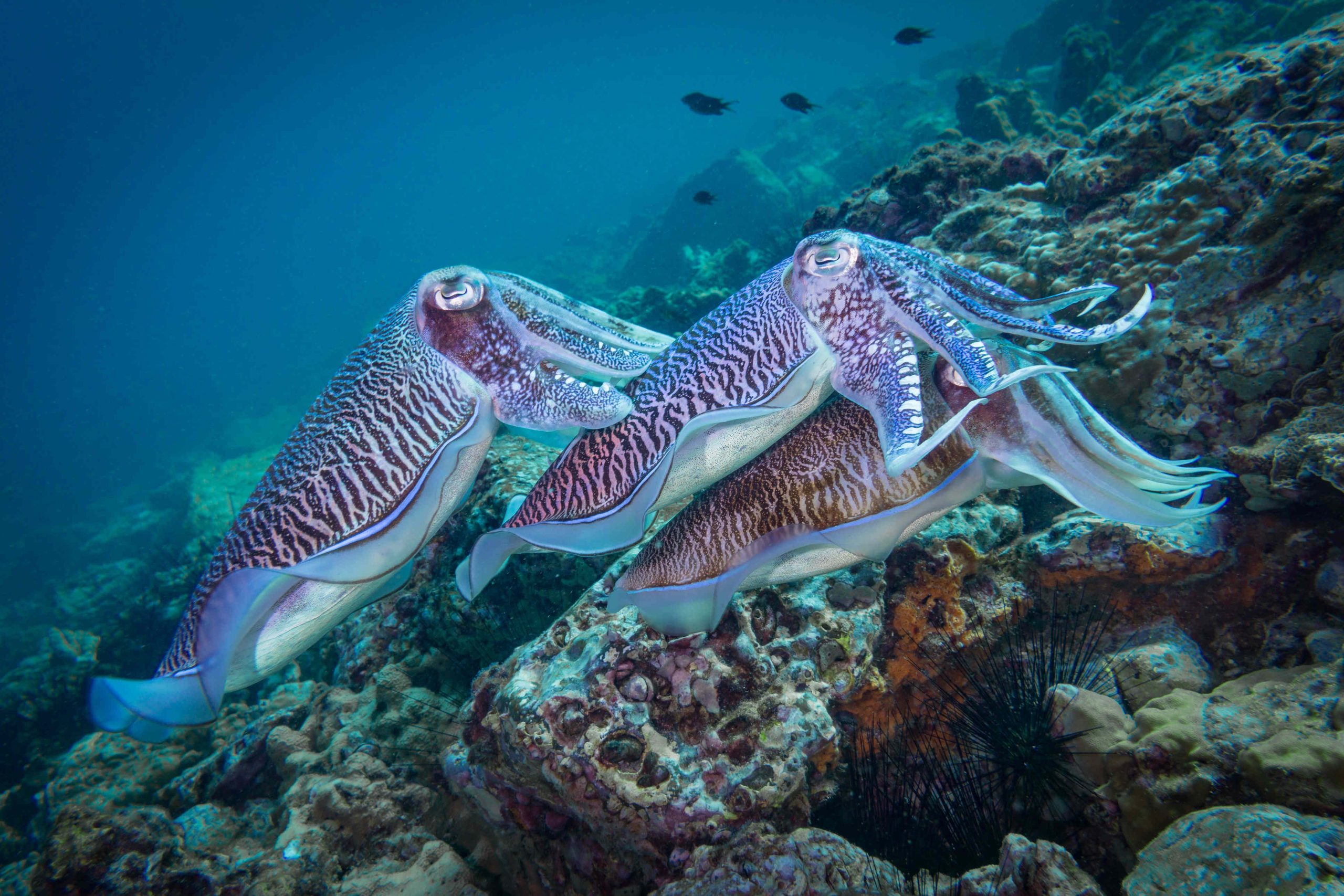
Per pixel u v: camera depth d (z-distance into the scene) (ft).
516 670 2.08
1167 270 2.39
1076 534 2.28
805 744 1.91
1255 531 2.15
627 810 1.85
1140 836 1.70
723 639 2.02
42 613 11.60
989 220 3.28
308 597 1.65
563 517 1.83
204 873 2.14
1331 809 1.44
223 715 3.92
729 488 1.90
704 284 9.35
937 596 2.26
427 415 1.67
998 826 1.86
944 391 1.82
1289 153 2.28
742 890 1.69
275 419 24.13
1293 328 2.17
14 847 4.00
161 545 11.18
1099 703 1.91
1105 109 7.89
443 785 2.62
